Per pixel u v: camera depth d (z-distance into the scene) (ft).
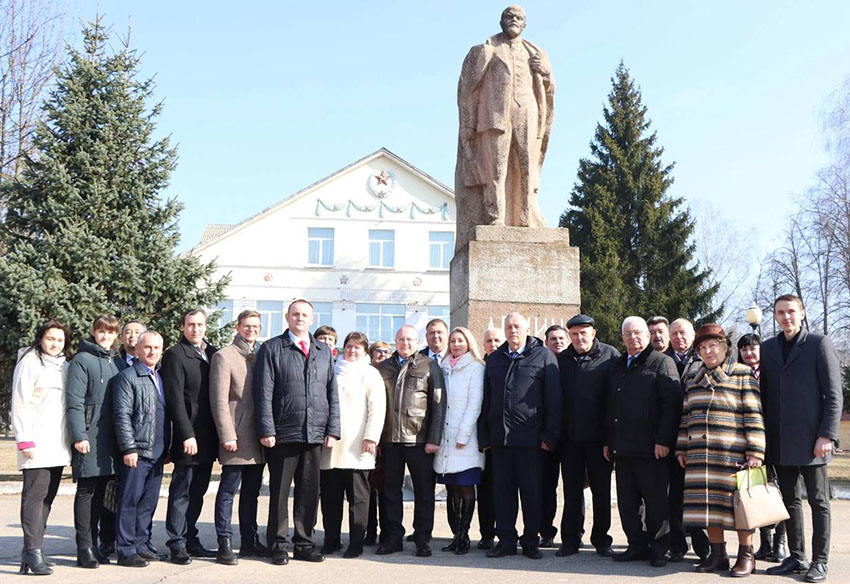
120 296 50.98
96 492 22.27
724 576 20.45
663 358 22.79
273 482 22.49
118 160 52.13
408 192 132.46
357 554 23.16
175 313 52.21
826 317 94.27
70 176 50.93
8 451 87.92
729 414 21.12
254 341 23.72
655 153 116.57
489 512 25.13
